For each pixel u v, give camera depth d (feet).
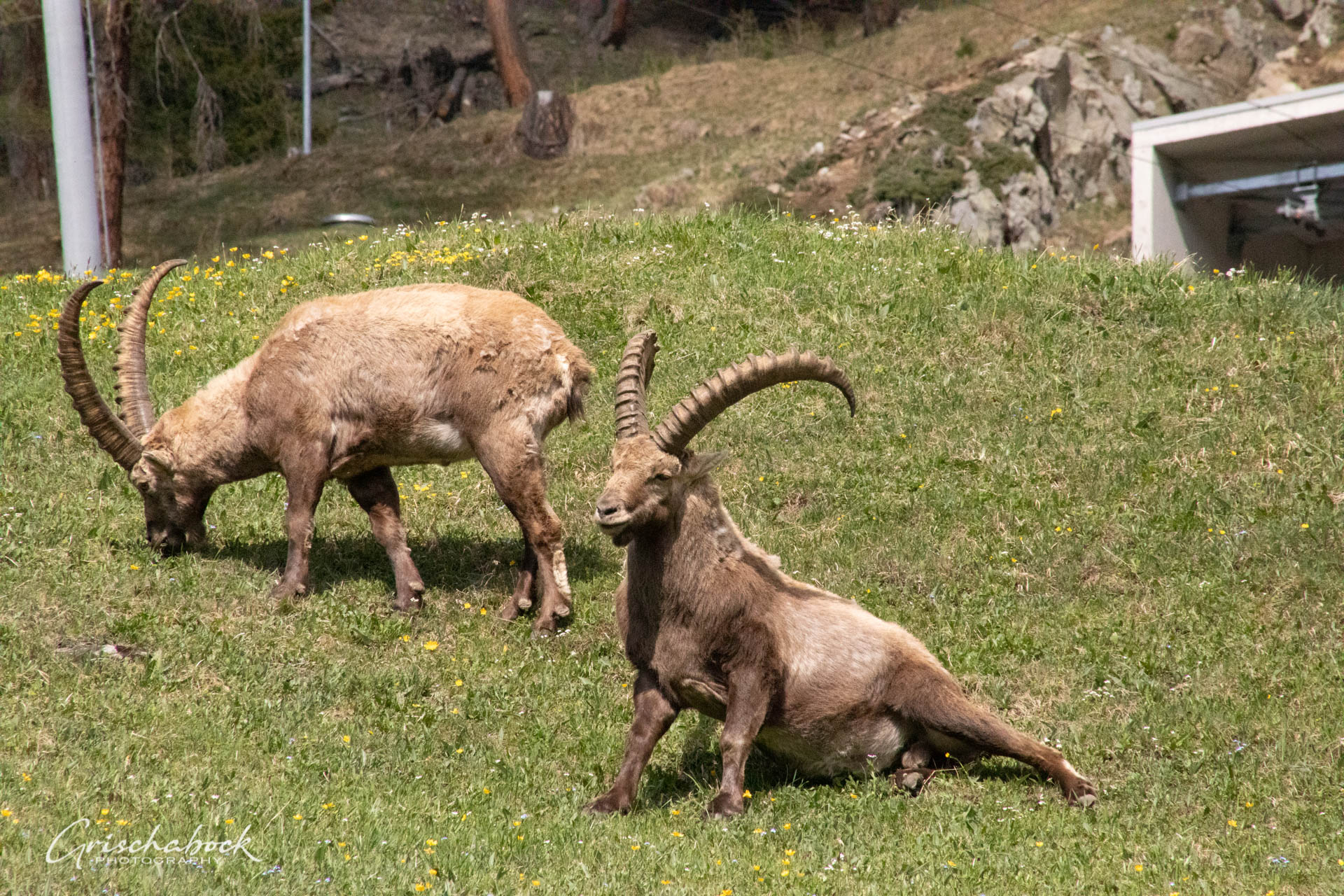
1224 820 69.26
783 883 60.34
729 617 70.79
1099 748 76.89
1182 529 100.12
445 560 102.47
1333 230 344.49
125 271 175.22
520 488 89.71
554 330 91.40
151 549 98.27
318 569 98.99
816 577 97.91
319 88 506.48
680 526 71.10
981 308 137.59
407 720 80.12
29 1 381.40
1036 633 89.51
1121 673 84.58
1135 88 388.16
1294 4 428.15
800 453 114.83
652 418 119.55
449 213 365.40
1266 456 108.68
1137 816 69.26
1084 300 137.28
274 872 57.98
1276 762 74.38
